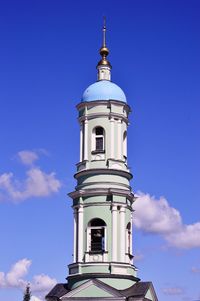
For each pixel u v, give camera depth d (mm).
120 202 57281
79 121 61156
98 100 59875
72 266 56906
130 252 58594
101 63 63219
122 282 55156
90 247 56688
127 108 61312
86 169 58688
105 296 53781
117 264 55406
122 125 60375
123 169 59156
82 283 54875
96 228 57125
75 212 58500
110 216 56844
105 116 59688
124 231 56969
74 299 54625
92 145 59562
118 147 59438
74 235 57906
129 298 53219
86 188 58031
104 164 58656
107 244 56094
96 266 55406
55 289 57344
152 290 56562
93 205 57344
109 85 61219
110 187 57375
